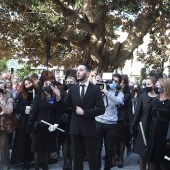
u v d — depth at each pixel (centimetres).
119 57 1714
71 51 2055
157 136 556
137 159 912
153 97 633
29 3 1499
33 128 657
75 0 1418
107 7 1523
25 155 745
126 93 812
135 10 1462
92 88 581
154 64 2598
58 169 762
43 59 2088
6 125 698
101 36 1681
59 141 762
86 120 573
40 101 657
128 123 808
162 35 2356
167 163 550
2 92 696
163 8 1467
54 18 1552
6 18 1697
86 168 773
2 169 714
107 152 704
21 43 1877
